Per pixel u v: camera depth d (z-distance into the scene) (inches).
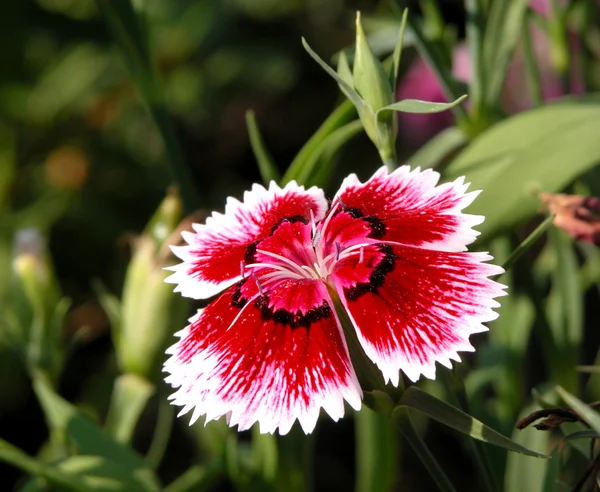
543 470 10.7
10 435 19.5
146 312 11.5
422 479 17.2
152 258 11.5
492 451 11.4
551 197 10.6
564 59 12.7
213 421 11.7
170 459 19.1
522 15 11.8
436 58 11.9
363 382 9.4
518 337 12.1
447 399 11.4
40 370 12.0
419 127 18.9
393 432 12.0
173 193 11.5
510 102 16.8
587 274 12.9
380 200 9.9
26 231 11.9
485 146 11.3
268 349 9.4
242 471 11.8
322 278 9.7
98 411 19.1
